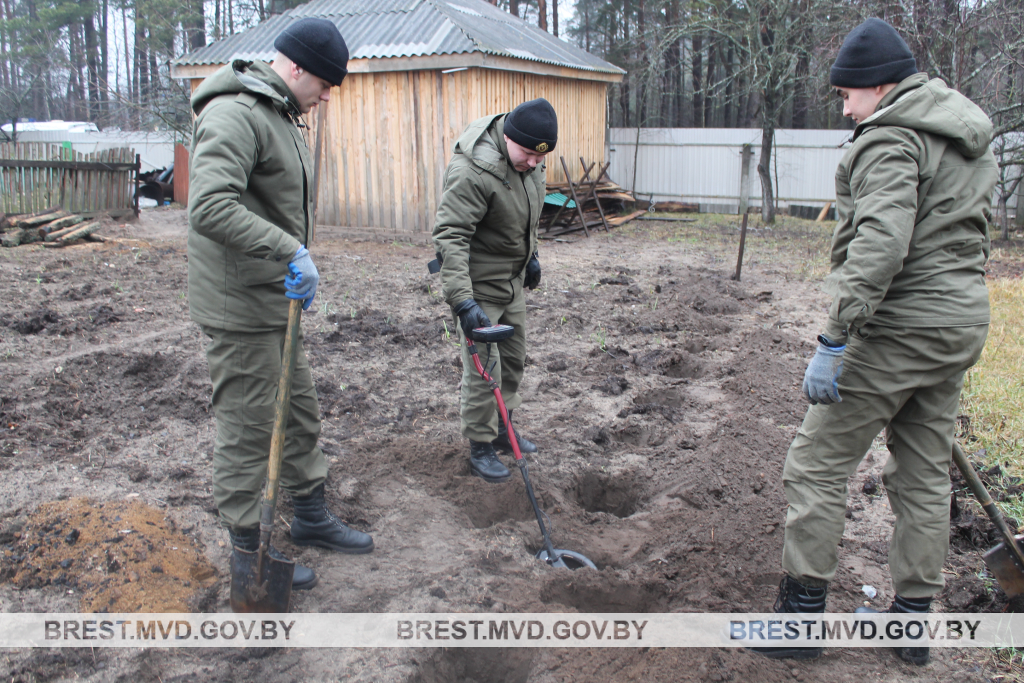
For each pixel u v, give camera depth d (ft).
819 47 51.44
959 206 7.87
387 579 9.97
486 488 12.60
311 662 8.41
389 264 32.55
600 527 12.19
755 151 62.54
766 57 54.80
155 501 11.07
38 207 37.29
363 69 42.19
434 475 13.01
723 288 29.32
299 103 8.93
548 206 48.85
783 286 30.83
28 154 37.24
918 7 41.24
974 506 12.17
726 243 44.39
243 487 8.77
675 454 14.51
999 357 19.40
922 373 8.11
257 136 8.29
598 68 52.90
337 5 48.67
